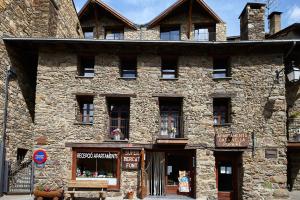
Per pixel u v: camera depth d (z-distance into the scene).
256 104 15.97
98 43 16.09
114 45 16.33
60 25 18.92
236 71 16.33
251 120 15.85
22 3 16.67
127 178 15.60
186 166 16.38
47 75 16.23
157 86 16.27
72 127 15.89
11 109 15.52
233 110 15.98
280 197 15.07
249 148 15.66
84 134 15.85
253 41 15.70
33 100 17.83
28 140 16.98
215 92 16.19
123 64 17.05
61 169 15.50
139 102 16.11
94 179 15.73
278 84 16.02
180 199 15.04
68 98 16.09
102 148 15.87
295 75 15.57
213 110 16.62
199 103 16.11
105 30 20.59
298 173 17.00
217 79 16.28
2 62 15.00
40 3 17.73
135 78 16.31
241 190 15.59
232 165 16.25
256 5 17.53
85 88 16.22
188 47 16.39
